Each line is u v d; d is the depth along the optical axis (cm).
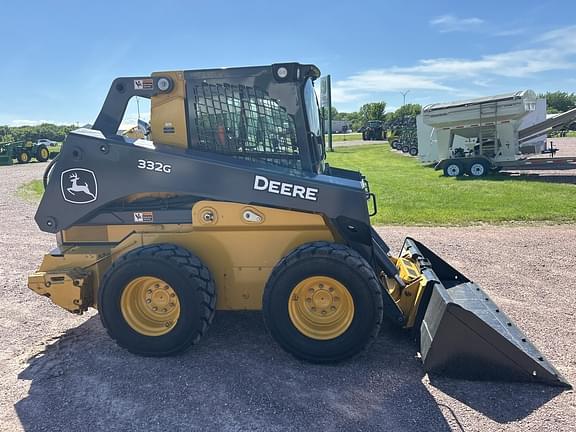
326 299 388
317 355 383
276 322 386
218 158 409
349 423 313
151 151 402
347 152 3506
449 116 1847
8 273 668
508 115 1739
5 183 1847
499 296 545
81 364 396
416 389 351
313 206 392
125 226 424
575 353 406
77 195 416
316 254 373
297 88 410
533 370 352
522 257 708
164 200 419
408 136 3338
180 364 391
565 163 1895
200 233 414
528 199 1199
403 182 1653
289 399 340
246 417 320
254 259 412
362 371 377
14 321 493
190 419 320
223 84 413
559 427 307
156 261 383
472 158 1784
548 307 510
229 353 409
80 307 420
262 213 399
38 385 366
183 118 418
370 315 373
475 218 995
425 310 405
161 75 416
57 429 312
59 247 438
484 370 357
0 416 327
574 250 743
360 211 390
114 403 339
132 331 399
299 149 417
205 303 388
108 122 428
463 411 324
